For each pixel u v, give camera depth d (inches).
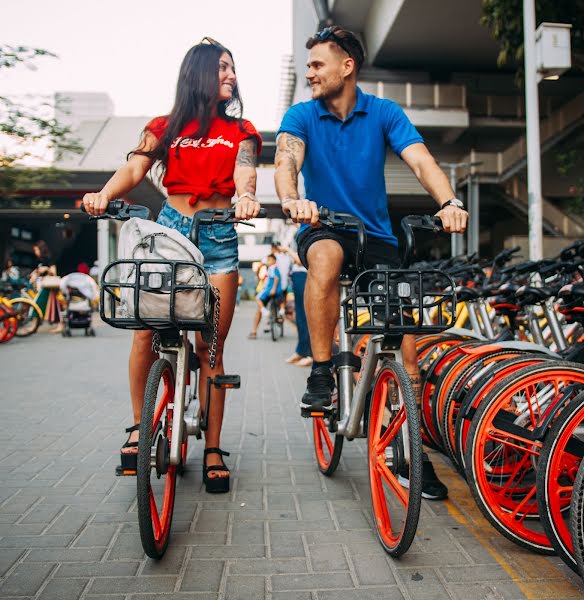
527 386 94.3
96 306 703.1
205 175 116.0
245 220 96.2
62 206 1120.8
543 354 108.3
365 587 82.0
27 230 1374.3
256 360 336.8
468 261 205.3
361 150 113.8
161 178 125.5
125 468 108.1
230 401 217.0
